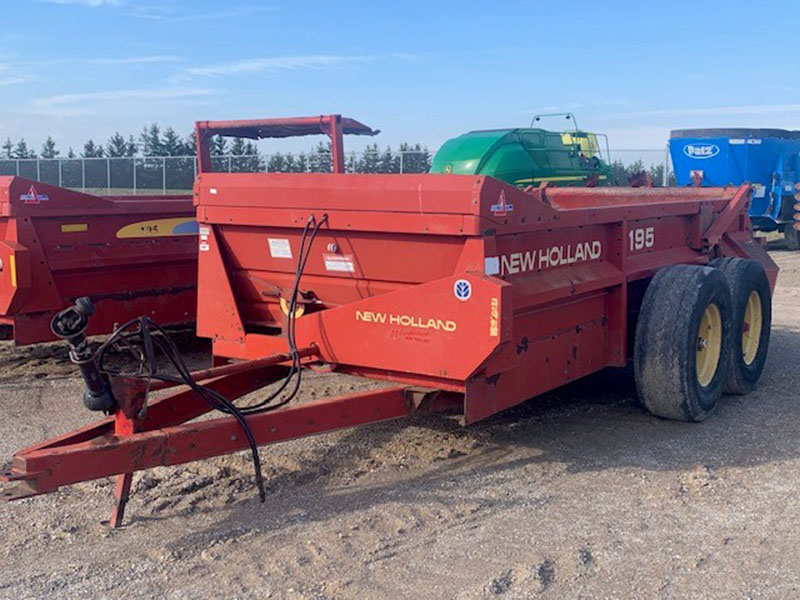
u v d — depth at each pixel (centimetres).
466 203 452
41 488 376
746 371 687
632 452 551
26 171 3494
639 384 603
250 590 370
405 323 477
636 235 620
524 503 465
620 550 408
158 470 509
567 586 373
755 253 811
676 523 439
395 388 495
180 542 417
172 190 3284
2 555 405
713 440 576
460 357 460
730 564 394
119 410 432
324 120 764
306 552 405
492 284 445
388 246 488
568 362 562
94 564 395
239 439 440
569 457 541
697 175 1255
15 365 795
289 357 507
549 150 1447
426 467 522
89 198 755
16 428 608
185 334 934
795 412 647
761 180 1969
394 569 388
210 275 558
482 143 1380
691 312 580
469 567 389
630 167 2753
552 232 521
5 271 713
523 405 657
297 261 525
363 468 520
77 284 759
